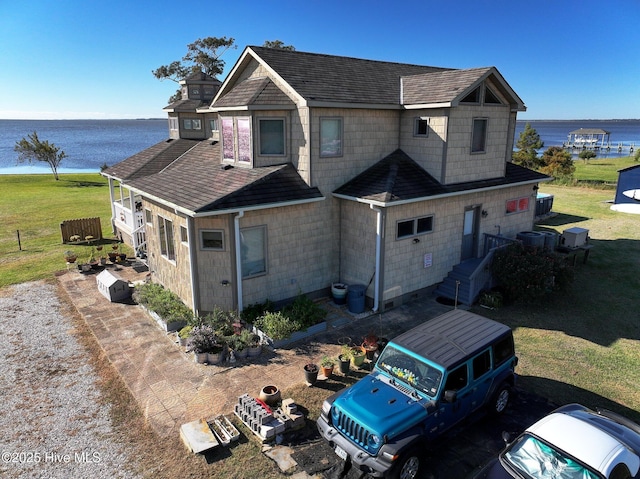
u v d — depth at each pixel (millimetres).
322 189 13992
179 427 8570
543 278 13828
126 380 10156
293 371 10539
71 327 12930
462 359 7859
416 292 14805
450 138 14289
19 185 43312
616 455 6301
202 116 23234
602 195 34062
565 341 12016
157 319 13172
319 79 14469
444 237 15211
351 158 14500
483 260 14750
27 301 14828
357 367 10703
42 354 11414
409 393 7660
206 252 12391
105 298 14984
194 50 46062
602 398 9508
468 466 7652
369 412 7203
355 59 17250
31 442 8242
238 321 12000
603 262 18344
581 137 141750
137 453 7938
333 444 7418
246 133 14078
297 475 7359
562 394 9672
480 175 15828
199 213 11328
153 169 19828
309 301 13016
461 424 8570
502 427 8641
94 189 41125
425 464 7676
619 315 13609
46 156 48625
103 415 9000
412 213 13883
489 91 15219
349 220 14258
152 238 15211
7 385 10055
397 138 15695
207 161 17266
